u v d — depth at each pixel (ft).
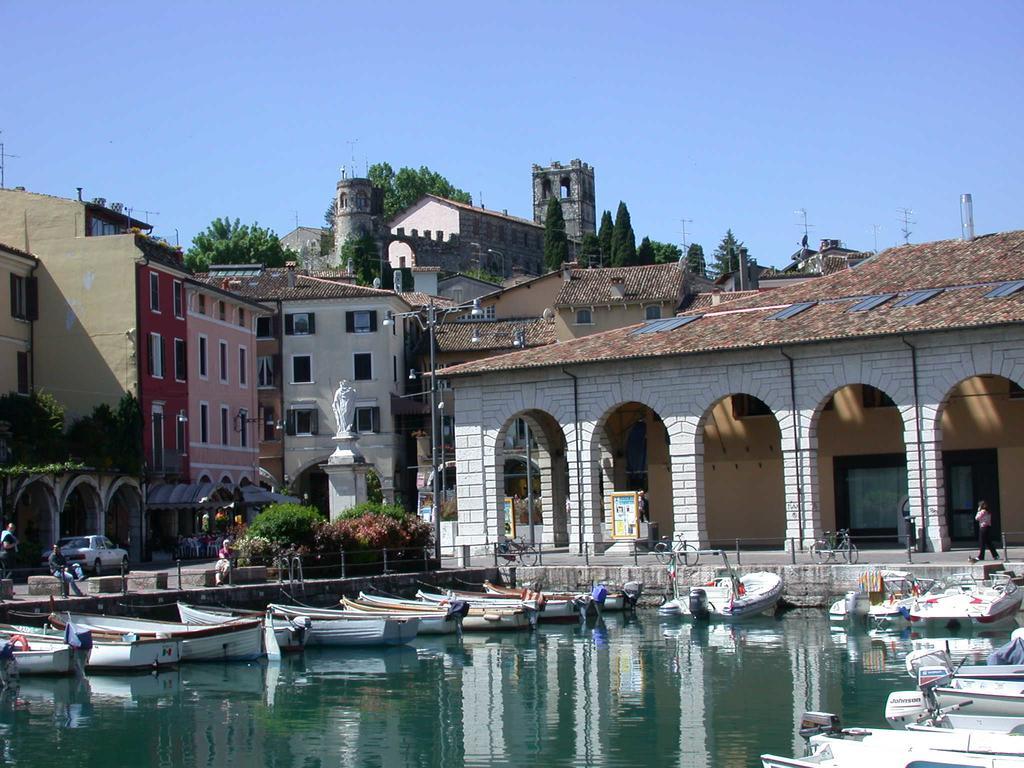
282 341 319.68
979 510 158.20
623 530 195.11
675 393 191.52
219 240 496.64
